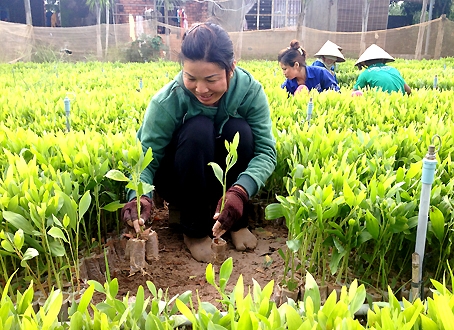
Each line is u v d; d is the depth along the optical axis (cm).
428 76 901
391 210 208
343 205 219
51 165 263
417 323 145
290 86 645
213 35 235
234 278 269
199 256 287
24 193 222
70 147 278
